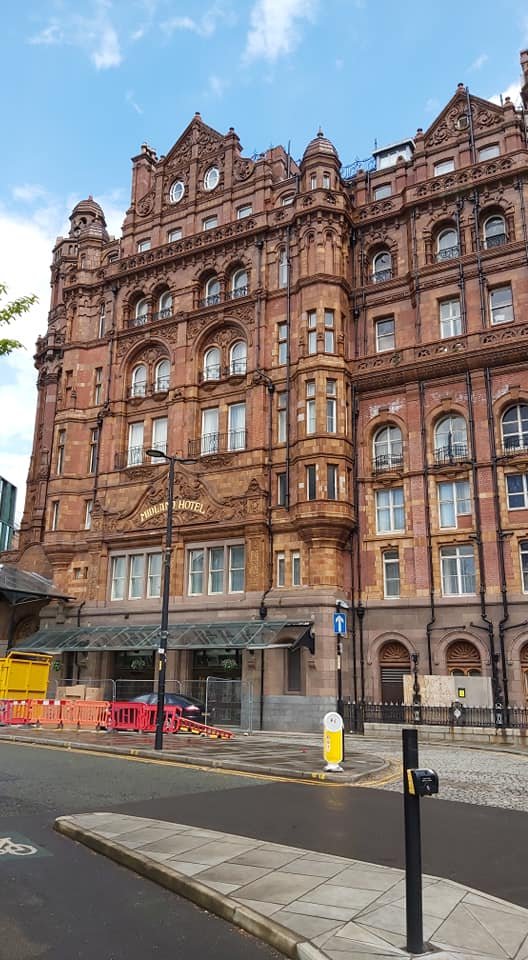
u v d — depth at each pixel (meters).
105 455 39.69
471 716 26.06
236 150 40.97
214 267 39.00
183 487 35.97
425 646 29.20
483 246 32.72
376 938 5.98
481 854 9.12
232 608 32.38
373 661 30.11
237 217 39.69
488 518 29.22
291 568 32.22
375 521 32.00
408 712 27.27
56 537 39.34
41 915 6.84
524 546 28.53
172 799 12.68
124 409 40.09
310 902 6.86
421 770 6.06
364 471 32.66
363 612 30.77
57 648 34.56
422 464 31.16
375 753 20.69
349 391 33.66
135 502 37.38
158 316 40.75
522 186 32.09
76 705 26.20
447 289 32.69
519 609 27.77
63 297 47.75
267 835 9.93
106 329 42.53
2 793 13.07
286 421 34.12
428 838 10.02
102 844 9.05
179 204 42.09
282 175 40.72
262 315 36.16
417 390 32.16
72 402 41.62
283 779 15.40
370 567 31.39
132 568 37.16
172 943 6.23
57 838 9.78
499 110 34.31
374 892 7.16
